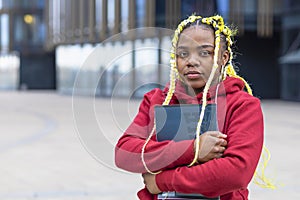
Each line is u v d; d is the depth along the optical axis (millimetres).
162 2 30125
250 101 2148
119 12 31859
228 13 29859
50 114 22266
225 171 1991
